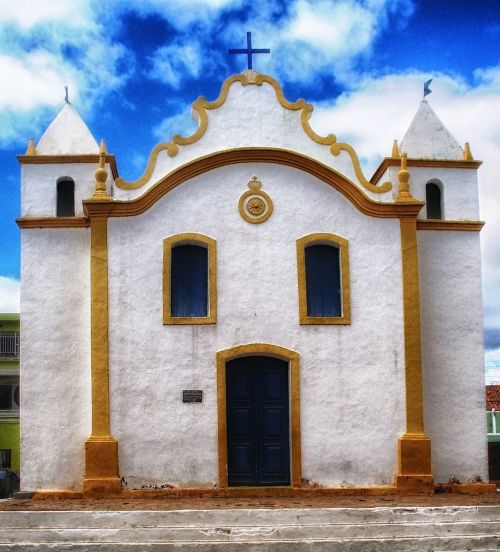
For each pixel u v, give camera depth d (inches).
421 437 612.1
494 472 951.0
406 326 626.5
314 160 633.6
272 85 655.1
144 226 623.8
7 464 1315.2
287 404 622.8
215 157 630.5
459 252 663.1
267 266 626.8
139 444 600.7
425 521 491.5
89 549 455.2
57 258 631.8
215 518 486.6
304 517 489.7
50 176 646.5
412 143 684.7
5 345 1382.9
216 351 613.6
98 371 602.2
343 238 634.2
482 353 652.1
